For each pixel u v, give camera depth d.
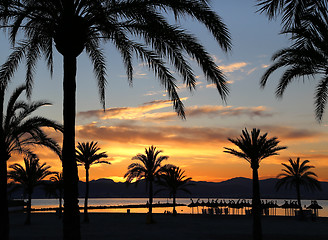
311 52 12.63
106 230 33.97
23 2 12.52
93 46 15.07
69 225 10.86
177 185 57.31
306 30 11.55
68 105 11.24
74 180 11.13
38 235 29.03
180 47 11.16
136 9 11.25
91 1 11.41
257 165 25.23
